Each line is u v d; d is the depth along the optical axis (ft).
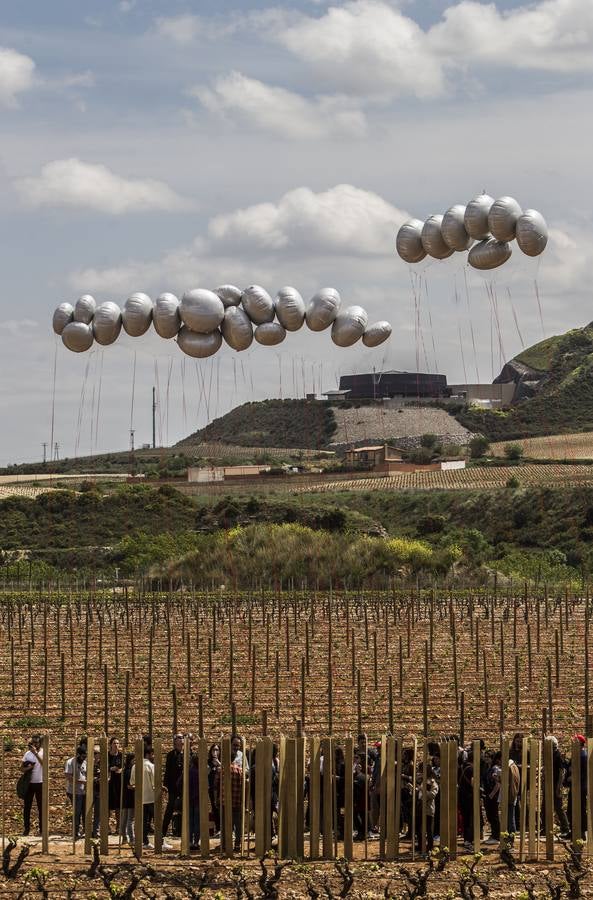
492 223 119.14
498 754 113.39
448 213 123.24
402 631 247.29
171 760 111.75
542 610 282.15
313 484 558.97
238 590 329.72
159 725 161.99
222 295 125.70
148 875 97.50
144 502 469.16
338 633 243.81
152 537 408.67
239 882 95.09
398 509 502.38
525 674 198.70
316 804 102.42
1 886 94.32
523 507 470.39
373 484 557.33
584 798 106.32
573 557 418.92
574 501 464.65
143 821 109.29
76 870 98.99
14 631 251.60
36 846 106.93
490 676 196.75
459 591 317.42
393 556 358.02
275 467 605.73
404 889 94.32
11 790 133.69
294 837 102.47
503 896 93.25
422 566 359.25
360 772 112.78
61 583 354.33
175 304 125.70
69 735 156.66
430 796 107.34
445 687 188.14
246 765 108.99
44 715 169.48
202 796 103.04
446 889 94.79
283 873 97.66
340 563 352.28
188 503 472.85
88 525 453.17
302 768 102.63
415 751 104.83
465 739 152.15
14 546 436.76
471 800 108.88
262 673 197.77
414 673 199.52
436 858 101.86
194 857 103.35
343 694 181.98
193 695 181.37
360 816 112.57
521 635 242.58
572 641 229.04
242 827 105.09
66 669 204.33
